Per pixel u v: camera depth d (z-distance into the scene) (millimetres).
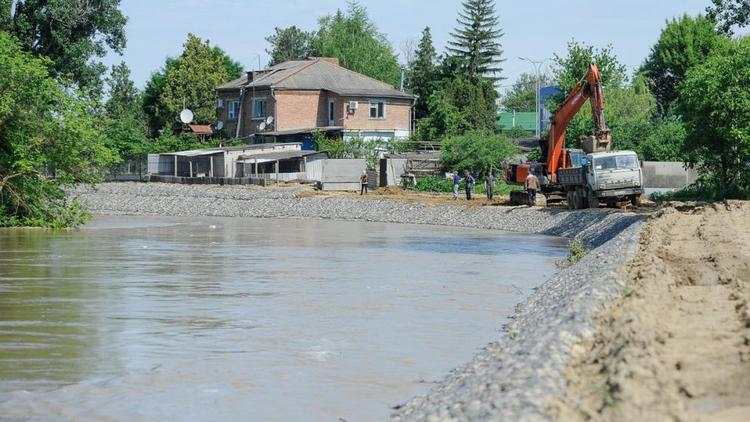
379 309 24906
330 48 129000
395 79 130625
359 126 94312
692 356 12211
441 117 98000
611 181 51125
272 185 79750
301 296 27328
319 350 19406
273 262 36906
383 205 66812
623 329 13102
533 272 33531
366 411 14617
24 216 54438
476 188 74188
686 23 107500
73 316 23578
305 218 68438
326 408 14836
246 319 23234
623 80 85375
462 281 30969
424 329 21844
